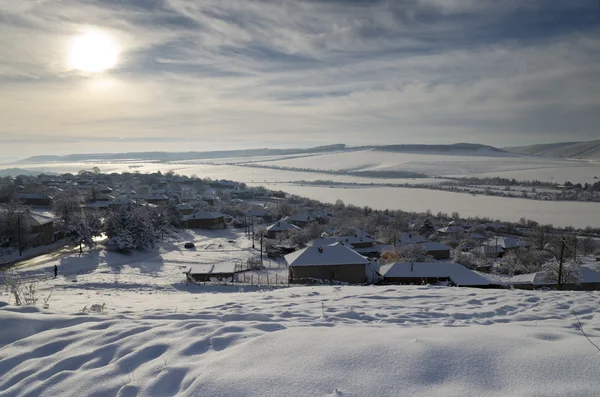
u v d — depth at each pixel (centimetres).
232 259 5588
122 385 445
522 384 379
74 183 14588
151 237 5800
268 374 424
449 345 462
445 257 7038
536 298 1045
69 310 797
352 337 511
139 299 1216
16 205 5675
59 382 464
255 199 15875
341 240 6378
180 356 505
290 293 1233
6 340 595
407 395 376
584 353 421
